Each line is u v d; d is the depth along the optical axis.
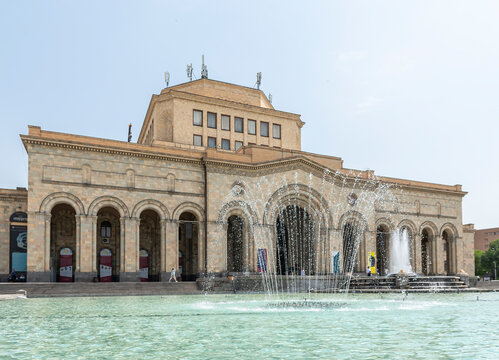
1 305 30.61
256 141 69.31
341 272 64.56
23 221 58.41
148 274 61.06
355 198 69.00
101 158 52.00
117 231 59.75
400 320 20.62
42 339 15.55
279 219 68.62
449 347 13.70
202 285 48.03
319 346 13.88
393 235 74.00
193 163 57.31
